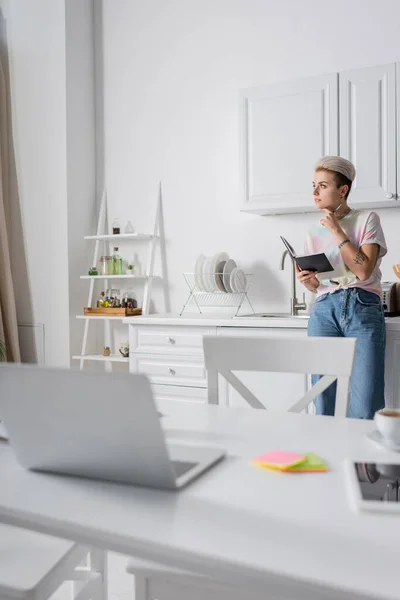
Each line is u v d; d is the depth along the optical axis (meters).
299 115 2.96
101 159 4.04
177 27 3.76
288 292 3.41
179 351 3.08
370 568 0.57
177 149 3.76
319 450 0.97
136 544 0.64
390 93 2.76
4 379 0.82
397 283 2.85
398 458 0.92
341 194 2.45
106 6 4.01
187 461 0.90
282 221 3.41
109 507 0.74
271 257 3.45
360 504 0.71
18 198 3.99
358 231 2.42
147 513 0.72
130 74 3.92
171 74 3.78
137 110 3.90
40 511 0.72
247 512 0.72
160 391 3.13
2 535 1.23
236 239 3.56
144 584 1.07
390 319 2.64
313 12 3.34
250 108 3.10
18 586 1.03
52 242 3.88
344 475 0.85
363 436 1.06
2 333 3.82
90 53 4.01
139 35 3.89
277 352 1.57
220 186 3.62
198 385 3.02
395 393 2.55
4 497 0.78
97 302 3.99
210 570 0.60
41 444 0.84
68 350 3.84
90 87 4.01
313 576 0.55
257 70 3.50
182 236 3.74
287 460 0.89
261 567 0.57
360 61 3.22
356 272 2.35
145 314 3.71
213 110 3.64
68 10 3.81
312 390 1.53
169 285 3.79
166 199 3.80
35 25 3.90
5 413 0.84
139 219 3.89
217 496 0.77
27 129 3.95
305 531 0.66
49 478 0.85
